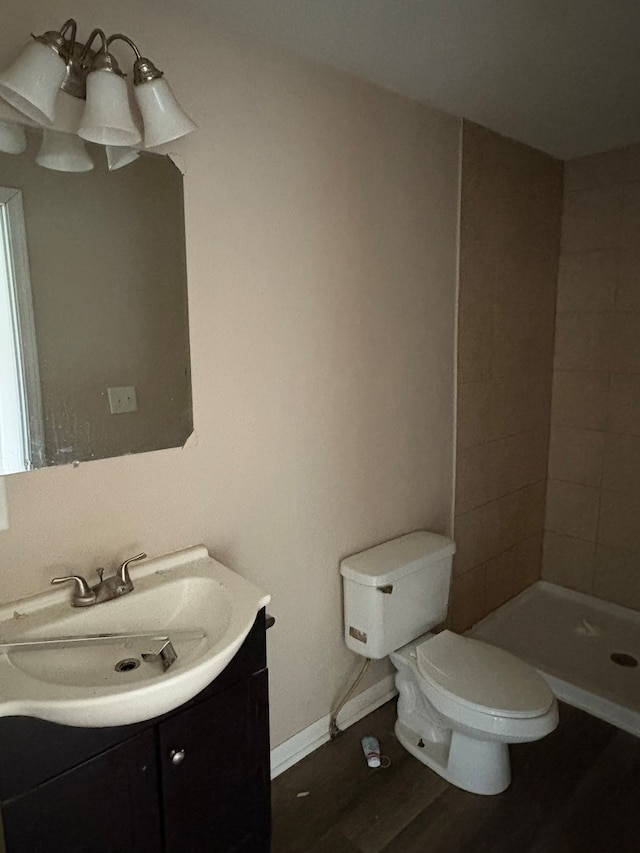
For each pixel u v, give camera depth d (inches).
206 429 61.4
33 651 46.3
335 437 74.9
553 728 64.5
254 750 54.8
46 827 41.9
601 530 111.1
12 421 49.4
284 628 72.7
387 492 83.7
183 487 60.3
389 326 79.8
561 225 109.7
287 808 69.4
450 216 86.5
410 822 67.3
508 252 98.1
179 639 51.3
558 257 110.5
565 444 114.5
